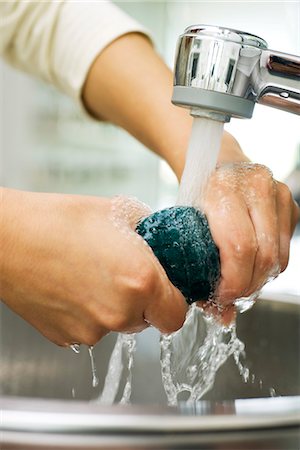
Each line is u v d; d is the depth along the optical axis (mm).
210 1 1745
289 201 568
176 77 475
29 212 500
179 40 474
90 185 1886
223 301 516
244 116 479
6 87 1805
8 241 496
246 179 543
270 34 1568
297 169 1268
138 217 526
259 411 370
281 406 380
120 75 763
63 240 490
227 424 352
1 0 883
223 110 469
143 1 1854
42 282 501
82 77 803
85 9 819
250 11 1622
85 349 793
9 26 887
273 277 536
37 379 806
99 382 785
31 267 498
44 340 806
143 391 776
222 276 505
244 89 470
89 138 1871
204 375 616
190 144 515
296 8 1507
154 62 763
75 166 1870
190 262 490
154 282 473
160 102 721
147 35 805
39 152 1843
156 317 489
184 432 344
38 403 360
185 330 605
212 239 503
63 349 800
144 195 1904
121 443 335
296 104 491
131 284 472
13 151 1828
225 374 727
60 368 801
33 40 870
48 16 850
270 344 762
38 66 886
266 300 767
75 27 819
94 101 814
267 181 546
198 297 508
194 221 501
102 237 487
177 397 667
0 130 1815
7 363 820
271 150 1548
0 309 825
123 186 1905
